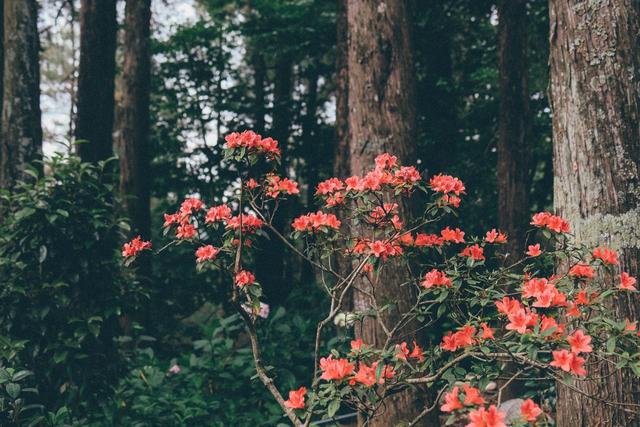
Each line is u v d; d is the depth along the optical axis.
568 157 3.61
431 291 2.91
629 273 3.40
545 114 9.85
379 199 3.11
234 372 6.41
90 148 7.99
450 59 10.70
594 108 3.53
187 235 3.20
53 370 4.51
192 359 6.50
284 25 11.16
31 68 6.93
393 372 2.67
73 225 4.50
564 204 3.62
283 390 6.25
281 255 11.95
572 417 3.46
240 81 13.96
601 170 3.49
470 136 10.77
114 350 4.81
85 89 8.06
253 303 3.10
